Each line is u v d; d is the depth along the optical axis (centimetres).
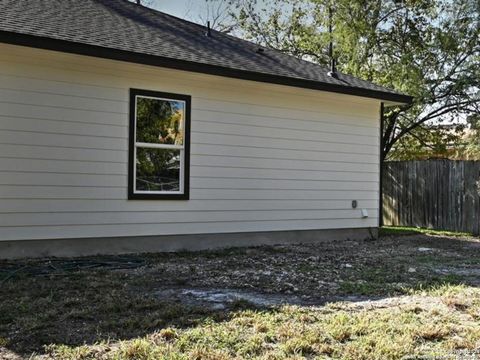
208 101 861
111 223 764
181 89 830
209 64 810
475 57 1511
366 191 1077
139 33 866
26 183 692
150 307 450
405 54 1567
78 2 948
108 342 355
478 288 563
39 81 701
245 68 862
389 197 1455
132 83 781
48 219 709
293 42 2038
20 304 448
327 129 1015
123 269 641
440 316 441
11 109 680
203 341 360
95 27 810
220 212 877
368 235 1083
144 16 1030
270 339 370
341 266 705
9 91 679
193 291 526
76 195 732
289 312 441
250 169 911
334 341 369
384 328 400
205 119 858
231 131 888
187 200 840
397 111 1580
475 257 820
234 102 890
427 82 1566
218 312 436
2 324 392
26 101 691
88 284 539
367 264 730
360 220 1068
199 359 326
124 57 729
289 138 960
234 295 512
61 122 719
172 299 486
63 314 421
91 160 745
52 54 709
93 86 746
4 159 675
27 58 691
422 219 1349
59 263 663
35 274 586
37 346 346
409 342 367
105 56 714
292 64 1060
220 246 877
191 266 677
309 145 988
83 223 739
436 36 1556
